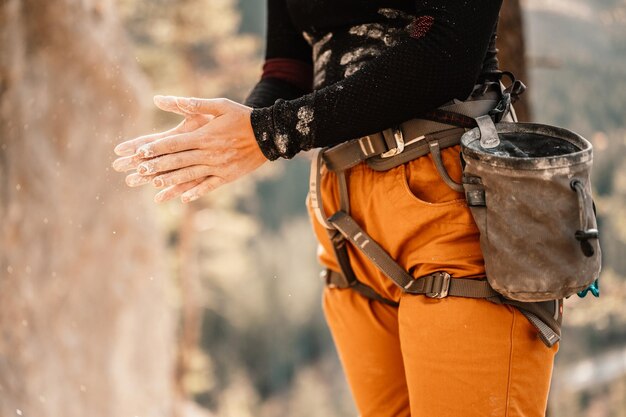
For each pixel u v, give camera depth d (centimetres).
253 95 196
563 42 2541
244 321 4562
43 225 630
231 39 1869
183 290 1794
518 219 144
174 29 1777
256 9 5181
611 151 2098
